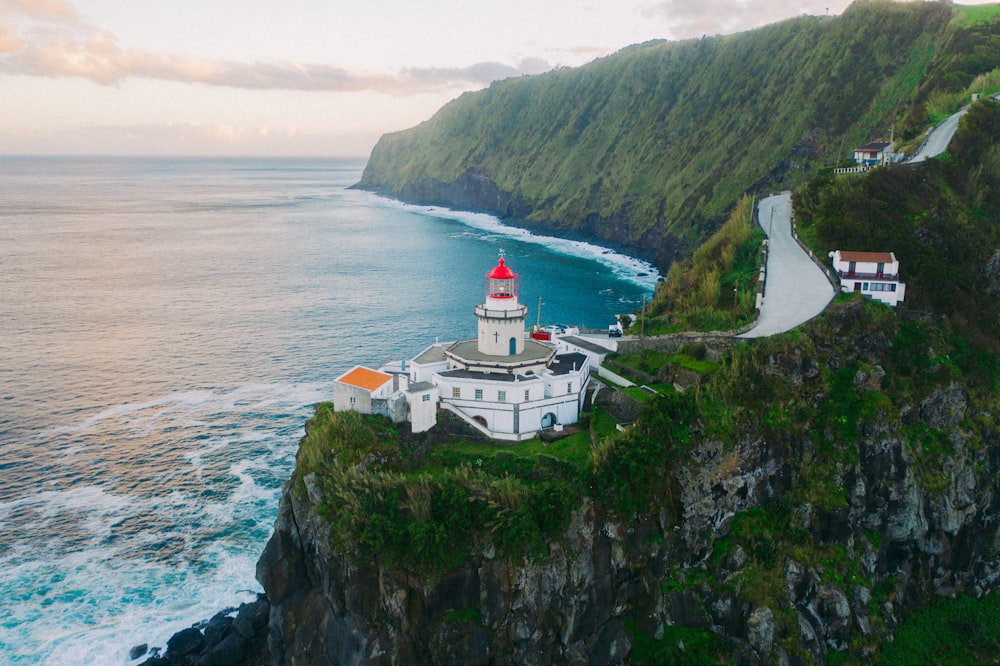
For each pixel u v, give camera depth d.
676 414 73.19
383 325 169.88
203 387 134.00
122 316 178.12
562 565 66.69
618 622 69.44
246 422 120.19
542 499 67.69
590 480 69.56
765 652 68.81
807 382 81.06
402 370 95.56
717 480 72.81
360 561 67.06
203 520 94.94
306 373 140.38
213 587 83.81
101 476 104.19
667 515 71.62
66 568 85.81
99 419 120.81
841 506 75.50
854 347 86.62
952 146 123.06
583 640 67.94
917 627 76.62
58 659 73.69
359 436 75.75
